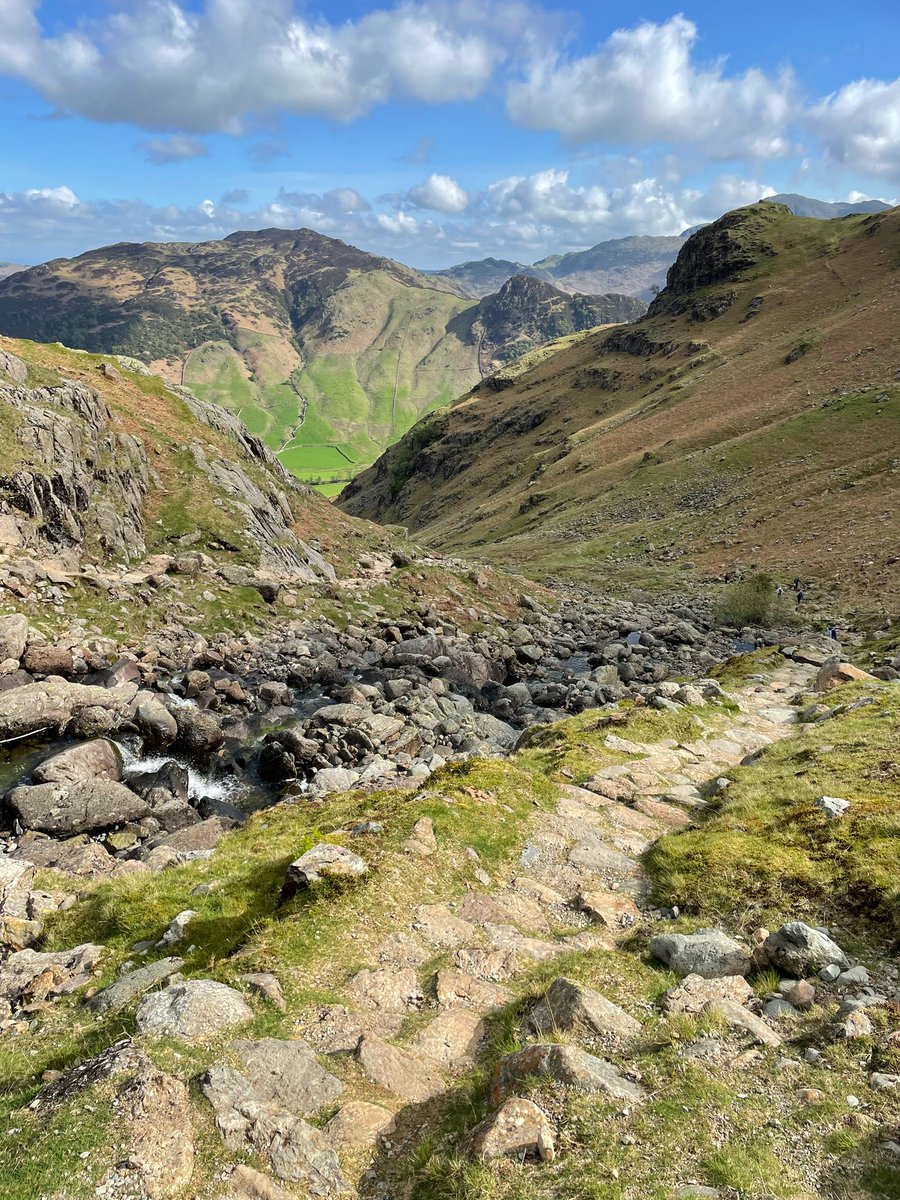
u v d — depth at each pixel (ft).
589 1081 25.81
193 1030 29.50
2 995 37.86
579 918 44.55
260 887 45.52
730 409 451.94
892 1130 23.12
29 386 173.17
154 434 208.95
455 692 142.00
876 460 307.78
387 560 236.43
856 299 527.81
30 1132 24.14
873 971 33.27
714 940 36.58
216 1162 23.47
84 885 55.26
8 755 92.58
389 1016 32.96
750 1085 26.14
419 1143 25.38
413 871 45.62
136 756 99.25
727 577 268.41
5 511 136.56
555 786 65.41
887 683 99.40
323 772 89.04
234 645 142.20
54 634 119.55
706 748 80.84
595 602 261.24
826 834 46.73
